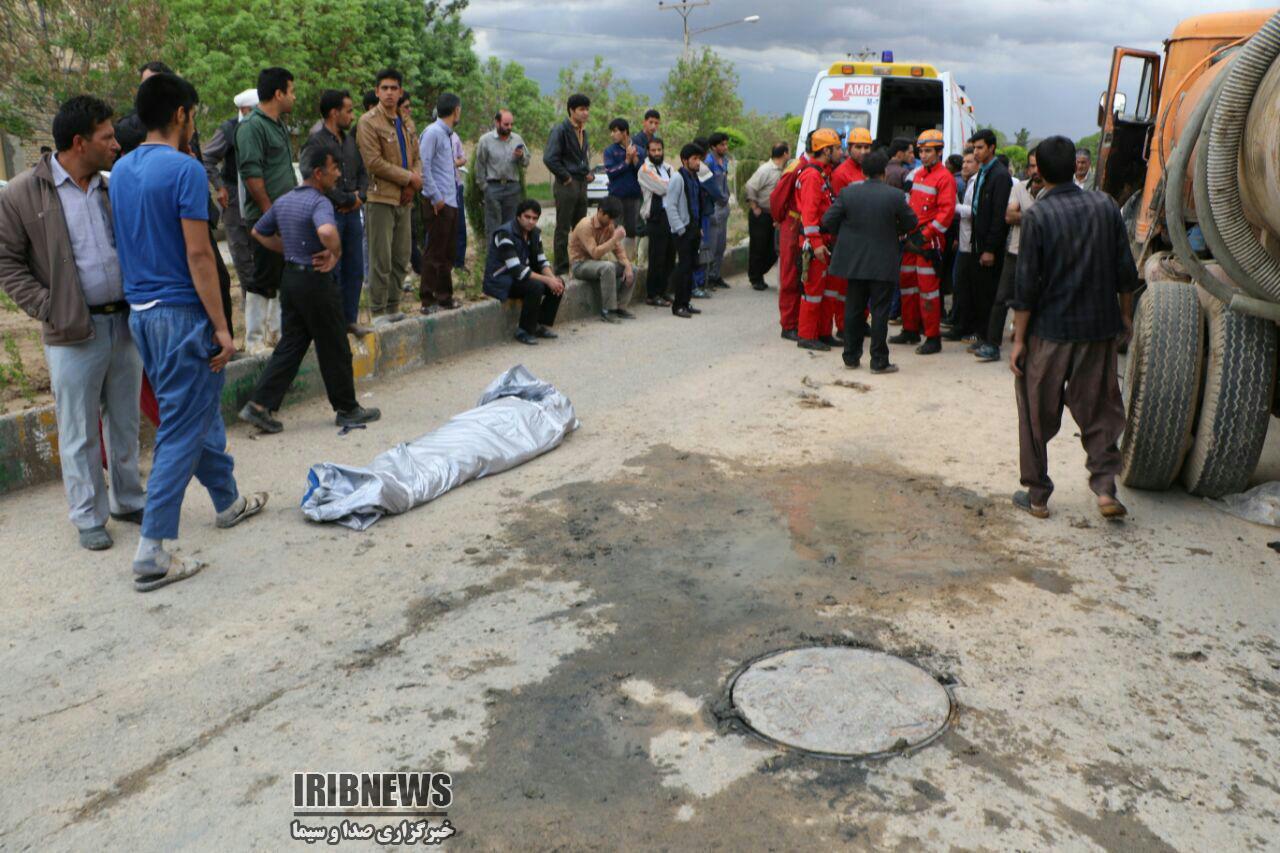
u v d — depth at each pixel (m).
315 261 5.97
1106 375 4.81
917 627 3.87
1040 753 3.07
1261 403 4.85
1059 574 4.35
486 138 10.45
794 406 7.11
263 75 6.86
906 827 2.74
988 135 8.27
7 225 4.17
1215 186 4.26
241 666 3.58
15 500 5.16
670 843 2.68
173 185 4.01
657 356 8.73
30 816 2.80
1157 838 2.71
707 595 4.15
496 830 2.74
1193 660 3.63
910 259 9.16
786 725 3.21
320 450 6.00
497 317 9.08
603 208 10.30
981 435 6.43
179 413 4.15
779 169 12.38
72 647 3.71
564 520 4.96
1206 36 7.05
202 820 2.79
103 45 11.62
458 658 3.65
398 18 30.47
